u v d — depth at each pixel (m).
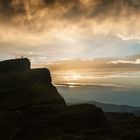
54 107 89.31
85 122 81.00
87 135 72.06
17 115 85.06
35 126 78.62
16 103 96.75
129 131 72.06
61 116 82.19
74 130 77.81
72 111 84.56
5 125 78.00
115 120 97.25
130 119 96.69
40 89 103.88
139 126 80.12
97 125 80.69
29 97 99.44
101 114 83.44
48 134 75.31
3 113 85.75
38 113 86.56
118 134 71.44
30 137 74.19
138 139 67.62
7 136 74.19
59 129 77.94
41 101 97.81
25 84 108.25
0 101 97.94
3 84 105.06
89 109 84.94
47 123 80.19
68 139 68.50
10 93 100.81
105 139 67.31
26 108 95.12
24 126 78.62
